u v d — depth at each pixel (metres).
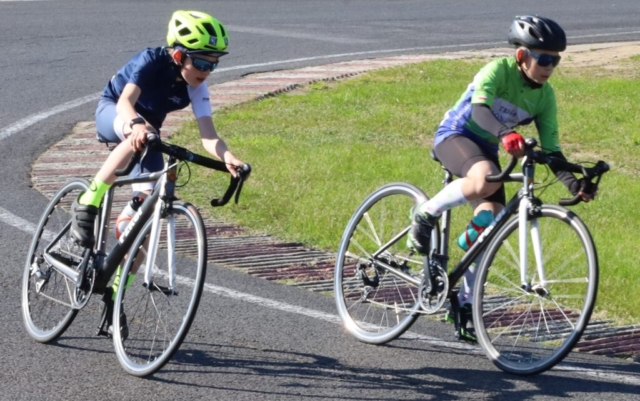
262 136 13.51
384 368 6.38
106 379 6.01
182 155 5.82
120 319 6.22
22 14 24.52
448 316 6.75
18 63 18.05
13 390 5.79
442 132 6.74
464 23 26.42
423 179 11.38
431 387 6.07
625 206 10.60
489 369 6.42
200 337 6.78
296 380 6.10
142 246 6.22
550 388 6.08
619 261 8.66
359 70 18.92
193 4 28.09
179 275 7.99
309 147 12.95
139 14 25.27
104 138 6.62
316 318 7.30
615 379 6.27
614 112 15.55
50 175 11.44
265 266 8.57
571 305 7.21
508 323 7.11
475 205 6.66
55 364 6.23
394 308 6.87
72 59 18.62
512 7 30.00
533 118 6.58
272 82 17.53
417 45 22.50
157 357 6.05
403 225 7.12
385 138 13.76
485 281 6.45
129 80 6.28
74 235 6.48
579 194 6.06
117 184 6.43
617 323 7.43
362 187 11.09
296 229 9.75
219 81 17.52
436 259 6.64
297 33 23.59
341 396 5.86
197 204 10.46
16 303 7.38
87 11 25.58
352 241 7.35
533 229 6.18
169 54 6.32
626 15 28.84
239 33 23.08
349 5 29.50
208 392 5.86
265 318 7.24
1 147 12.57
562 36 6.21
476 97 6.28
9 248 8.71
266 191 10.91
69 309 6.59
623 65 20.28
